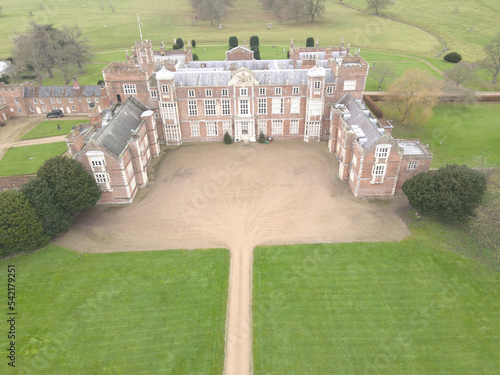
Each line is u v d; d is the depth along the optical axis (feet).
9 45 571.28
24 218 200.34
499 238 200.75
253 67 367.25
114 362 155.12
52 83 472.85
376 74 443.73
